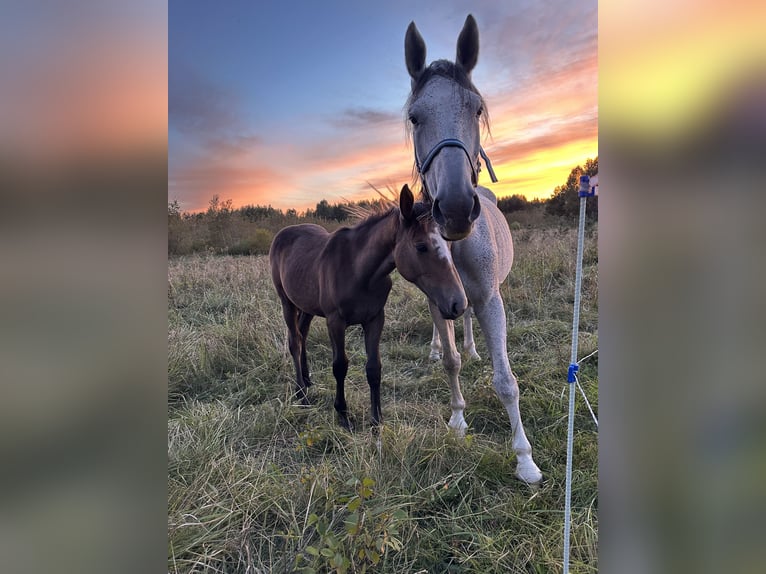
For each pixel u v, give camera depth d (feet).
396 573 5.01
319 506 5.96
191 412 8.86
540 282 15.16
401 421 8.34
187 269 20.07
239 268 19.62
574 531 5.38
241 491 6.33
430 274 7.19
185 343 11.98
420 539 5.42
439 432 7.50
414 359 11.91
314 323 14.07
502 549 5.27
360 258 8.29
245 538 5.52
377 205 9.53
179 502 6.07
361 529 5.17
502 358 7.02
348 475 6.58
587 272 14.94
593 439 7.24
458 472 6.60
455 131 6.17
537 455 7.13
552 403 8.43
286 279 10.44
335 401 8.87
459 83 6.41
